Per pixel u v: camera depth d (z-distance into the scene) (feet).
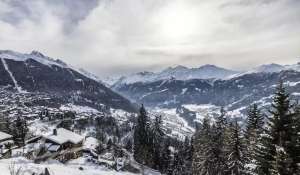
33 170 151.64
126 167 298.76
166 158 362.33
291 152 76.02
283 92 79.05
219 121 208.64
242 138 156.15
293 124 77.05
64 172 168.66
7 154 234.17
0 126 371.15
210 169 195.21
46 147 260.62
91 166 257.96
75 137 307.99
